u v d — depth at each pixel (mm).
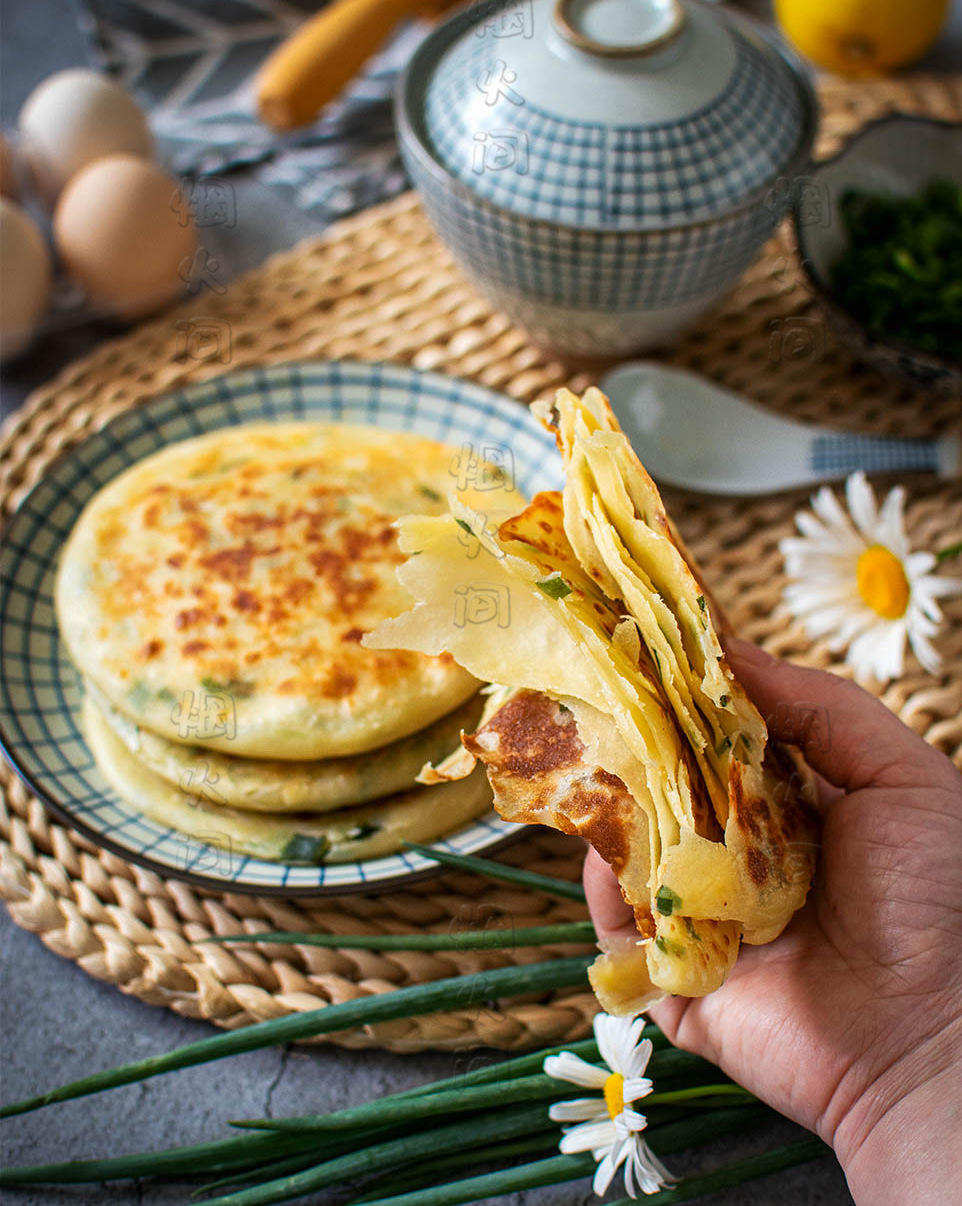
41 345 585
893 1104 381
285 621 436
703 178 479
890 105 615
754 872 359
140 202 556
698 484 508
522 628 370
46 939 434
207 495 464
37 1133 415
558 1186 408
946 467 511
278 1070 424
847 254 537
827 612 472
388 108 650
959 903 386
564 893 415
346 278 577
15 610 465
